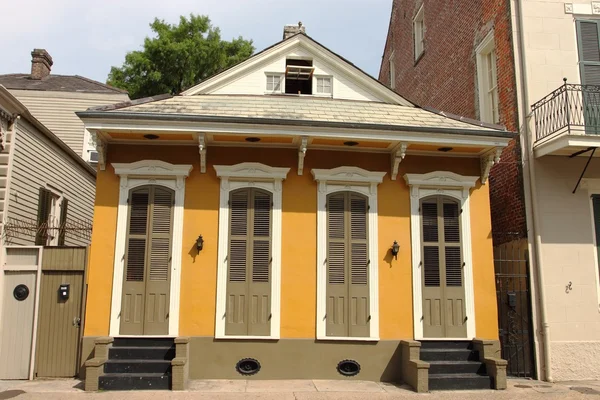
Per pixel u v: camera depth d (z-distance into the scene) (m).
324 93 12.05
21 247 9.95
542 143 10.66
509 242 11.28
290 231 10.16
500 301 10.93
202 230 9.99
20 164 11.07
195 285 9.78
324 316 9.89
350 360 9.79
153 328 9.55
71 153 14.22
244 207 10.15
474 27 13.62
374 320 9.98
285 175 10.24
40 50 20.88
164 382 8.74
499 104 12.00
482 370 9.61
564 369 10.13
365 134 9.74
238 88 11.77
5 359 9.56
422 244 10.40
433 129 9.76
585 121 10.92
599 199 10.92
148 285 9.68
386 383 9.59
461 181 10.65
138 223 9.89
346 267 10.12
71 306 9.80
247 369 9.60
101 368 8.77
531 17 11.42
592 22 11.56
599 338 10.38
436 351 9.83
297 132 9.58
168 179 10.06
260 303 9.83
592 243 10.71
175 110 9.86
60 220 13.85
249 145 10.30
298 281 9.99
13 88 19.06
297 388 8.96
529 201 10.70
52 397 8.11
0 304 9.74
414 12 19.16
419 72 18.42
